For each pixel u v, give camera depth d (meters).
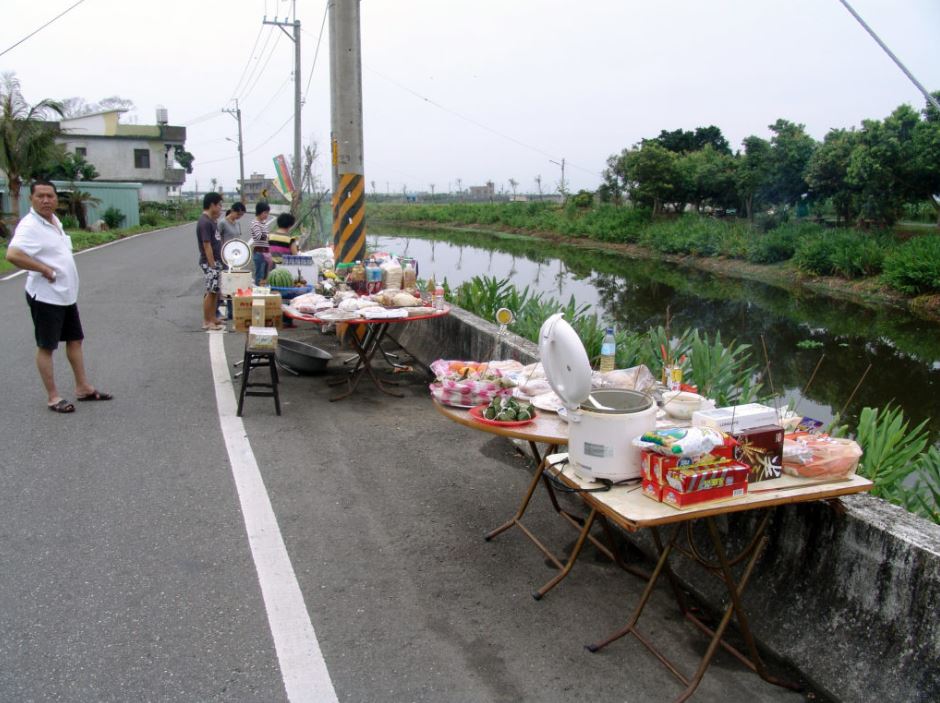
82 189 38.56
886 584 2.84
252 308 6.48
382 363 8.51
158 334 9.70
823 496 3.00
